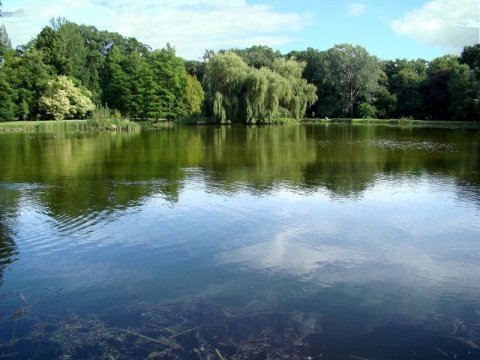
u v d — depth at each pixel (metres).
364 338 5.65
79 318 6.21
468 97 56.62
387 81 77.62
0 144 30.61
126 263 8.23
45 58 62.09
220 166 20.03
